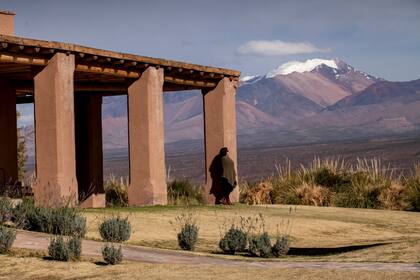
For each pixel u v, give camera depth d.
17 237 15.26
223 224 21.09
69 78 21.67
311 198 29.98
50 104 21.47
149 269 12.19
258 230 20.44
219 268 12.13
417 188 29.48
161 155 25.30
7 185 24.17
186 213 22.88
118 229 16.45
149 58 24.55
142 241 17.03
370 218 24.42
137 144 25.08
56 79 21.34
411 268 11.95
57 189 21.23
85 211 21.44
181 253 14.68
